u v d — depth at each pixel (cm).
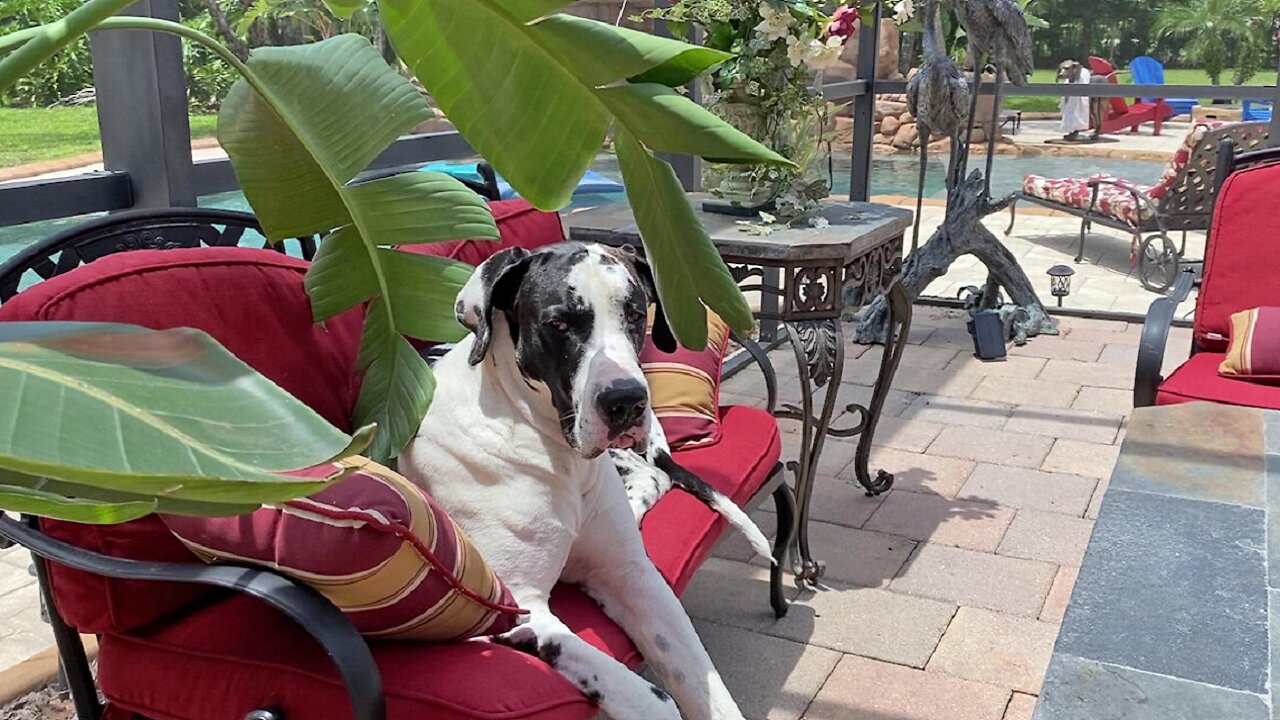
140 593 178
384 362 213
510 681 165
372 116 200
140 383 98
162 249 216
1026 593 314
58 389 93
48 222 293
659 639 204
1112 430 449
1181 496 216
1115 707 145
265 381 107
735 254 304
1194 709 144
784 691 267
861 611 304
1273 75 625
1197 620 167
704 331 192
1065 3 648
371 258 210
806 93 329
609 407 183
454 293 213
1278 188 370
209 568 158
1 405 89
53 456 85
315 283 215
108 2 132
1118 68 655
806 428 306
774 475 287
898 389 504
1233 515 206
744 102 324
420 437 204
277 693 163
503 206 301
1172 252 665
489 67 163
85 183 281
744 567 331
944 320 624
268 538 156
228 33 308
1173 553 190
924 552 340
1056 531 355
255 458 96
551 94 166
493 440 197
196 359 108
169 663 173
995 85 564
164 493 90
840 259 299
